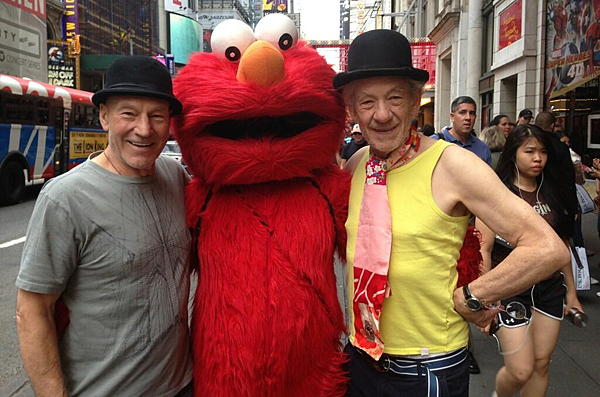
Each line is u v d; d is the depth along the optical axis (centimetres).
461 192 162
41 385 153
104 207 155
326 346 177
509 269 154
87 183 155
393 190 172
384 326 173
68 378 160
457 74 1830
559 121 1088
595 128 953
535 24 1188
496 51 1442
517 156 276
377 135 168
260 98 166
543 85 1155
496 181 158
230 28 180
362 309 172
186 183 193
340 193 188
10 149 1082
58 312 164
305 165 178
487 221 159
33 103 1167
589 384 318
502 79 1388
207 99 168
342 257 193
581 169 534
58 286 152
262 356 165
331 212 184
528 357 244
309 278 173
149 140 157
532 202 278
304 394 173
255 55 165
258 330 165
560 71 1062
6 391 318
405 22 3391
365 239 171
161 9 5569
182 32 5866
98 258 154
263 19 189
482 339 394
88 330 157
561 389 313
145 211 162
